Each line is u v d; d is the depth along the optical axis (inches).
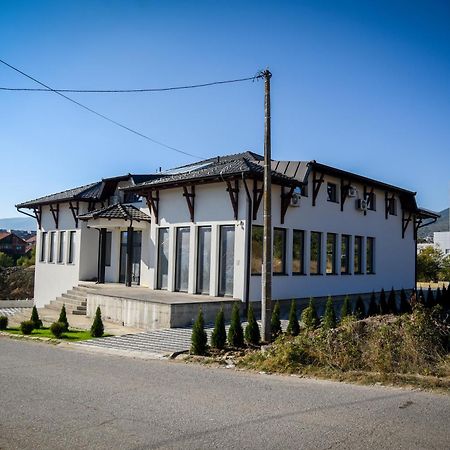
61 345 505.4
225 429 228.2
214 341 456.4
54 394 293.9
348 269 871.7
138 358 434.6
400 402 274.2
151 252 806.5
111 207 852.0
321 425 233.9
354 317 431.2
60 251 1042.1
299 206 753.0
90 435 219.1
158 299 625.6
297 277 746.8
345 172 826.8
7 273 1679.4
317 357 373.4
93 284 885.2
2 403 272.5
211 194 709.3
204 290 714.8
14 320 745.0
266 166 484.7
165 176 902.4
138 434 220.8
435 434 220.8
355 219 892.0
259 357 399.5
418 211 1056.2
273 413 254.1
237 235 668.1
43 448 203.0
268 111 490.6
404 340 362.3
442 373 332.2
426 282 1739.7
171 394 295.4
